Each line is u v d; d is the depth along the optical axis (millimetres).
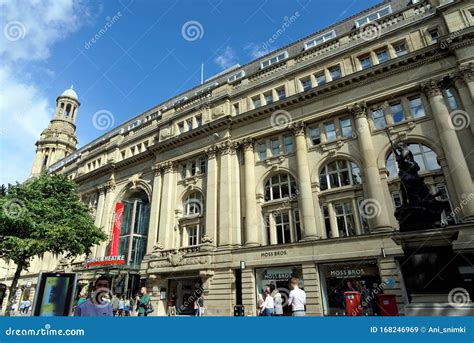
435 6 20594
